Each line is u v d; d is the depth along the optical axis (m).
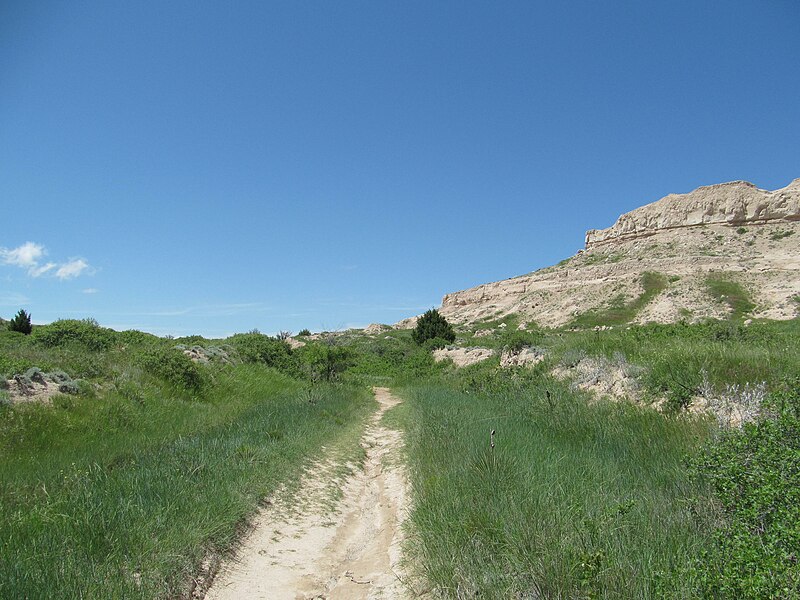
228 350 20.66
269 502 7.15
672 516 4.85
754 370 9.01
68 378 10.47
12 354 12.00
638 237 114.38
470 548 4.91
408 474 8.65
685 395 9.00
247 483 7.21
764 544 3.59
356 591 5.16
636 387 10.45
